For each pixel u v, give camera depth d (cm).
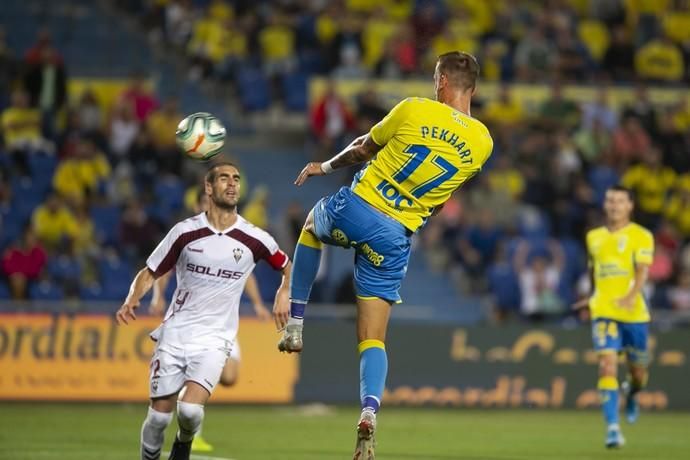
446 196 2227
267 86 7150
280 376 4878
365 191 2195
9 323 4647
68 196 5519
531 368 5106
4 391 4628
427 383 5012
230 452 3148
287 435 3700
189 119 2345
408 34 7394
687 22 8150
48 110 6094
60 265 5247
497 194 6200
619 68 7744
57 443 3266
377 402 2150
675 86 7631
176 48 7619
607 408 3381
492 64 7512
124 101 6200
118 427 3803
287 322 2328
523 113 7050
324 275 5450
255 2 7656
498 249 5722
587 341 5153
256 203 5625
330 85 6469
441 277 6088
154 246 5566
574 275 5953
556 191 6356
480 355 5072
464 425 4238
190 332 2302
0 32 6700
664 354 5181
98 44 7519
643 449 3453
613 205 3478
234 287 2330
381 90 6831
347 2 7950
